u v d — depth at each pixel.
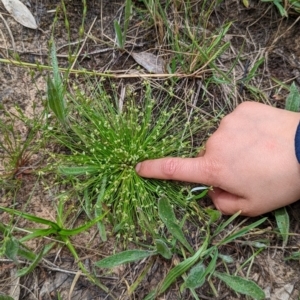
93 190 0.28
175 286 0.27
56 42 0.32
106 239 0.26
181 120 0.31
